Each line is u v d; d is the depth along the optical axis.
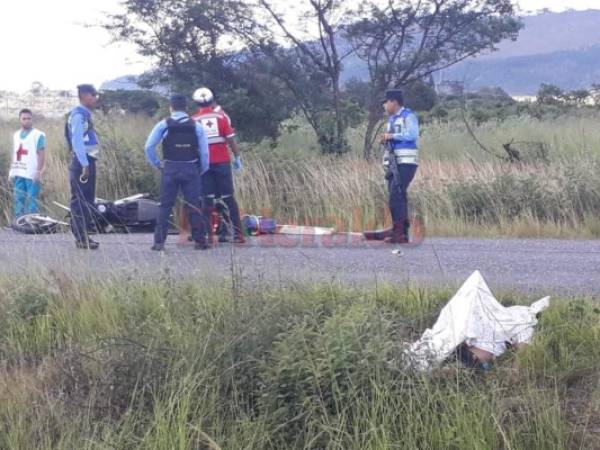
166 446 4.99
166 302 6.61
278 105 18.30
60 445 5.13
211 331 5.78
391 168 10.29
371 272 8.16
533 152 15.60
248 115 18.03
